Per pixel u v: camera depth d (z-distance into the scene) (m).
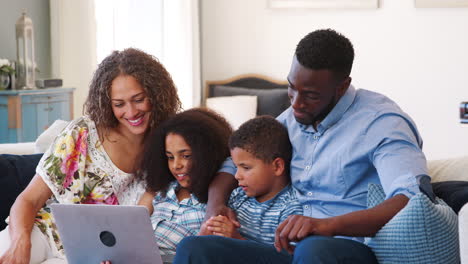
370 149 1.63
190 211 1.91
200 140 1.87
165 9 5.11
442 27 4.85
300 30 5.35
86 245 1.68
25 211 1.89
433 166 1.94
